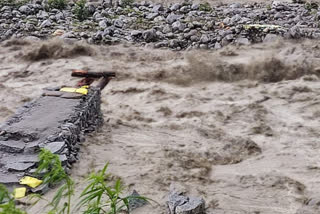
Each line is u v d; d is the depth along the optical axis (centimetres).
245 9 2920
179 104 1598
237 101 1623
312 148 1246
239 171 1115
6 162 995
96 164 1098
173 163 1140
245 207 957
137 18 2730
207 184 1045
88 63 2086
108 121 1416
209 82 1841
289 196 1000
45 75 1941
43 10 2872
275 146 1264
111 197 631
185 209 884
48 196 925
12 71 1994
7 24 2630
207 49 2261
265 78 1848
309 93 1678
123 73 1942
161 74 1919
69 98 1277
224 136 1327
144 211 916
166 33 2484
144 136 1312
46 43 2269
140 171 1084
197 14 2797
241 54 2161
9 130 1084
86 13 2766
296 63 1972
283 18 2712
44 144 1038
